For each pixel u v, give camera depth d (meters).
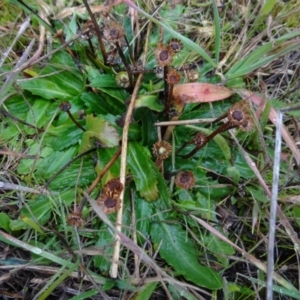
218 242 0.22
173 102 0.23
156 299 0.21
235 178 0.23
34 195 0.23
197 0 0.31
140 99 0.22
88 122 0.23
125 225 0.21
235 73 0.24
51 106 0.25
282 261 0.23
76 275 0.21
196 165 0.23
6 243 0.22
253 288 0.22
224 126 0.20
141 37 0.28
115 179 0.19
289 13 0.28
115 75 0.25
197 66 0.27
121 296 0.21
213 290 0.21
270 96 0.27
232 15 0.30
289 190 0.24
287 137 0.23
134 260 0.22
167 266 0.22
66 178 0.23
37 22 0.28
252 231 0.22
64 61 0.26
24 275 0.22
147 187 0.22
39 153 0.24
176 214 0.23
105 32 0.21
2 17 0.28
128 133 0.23
